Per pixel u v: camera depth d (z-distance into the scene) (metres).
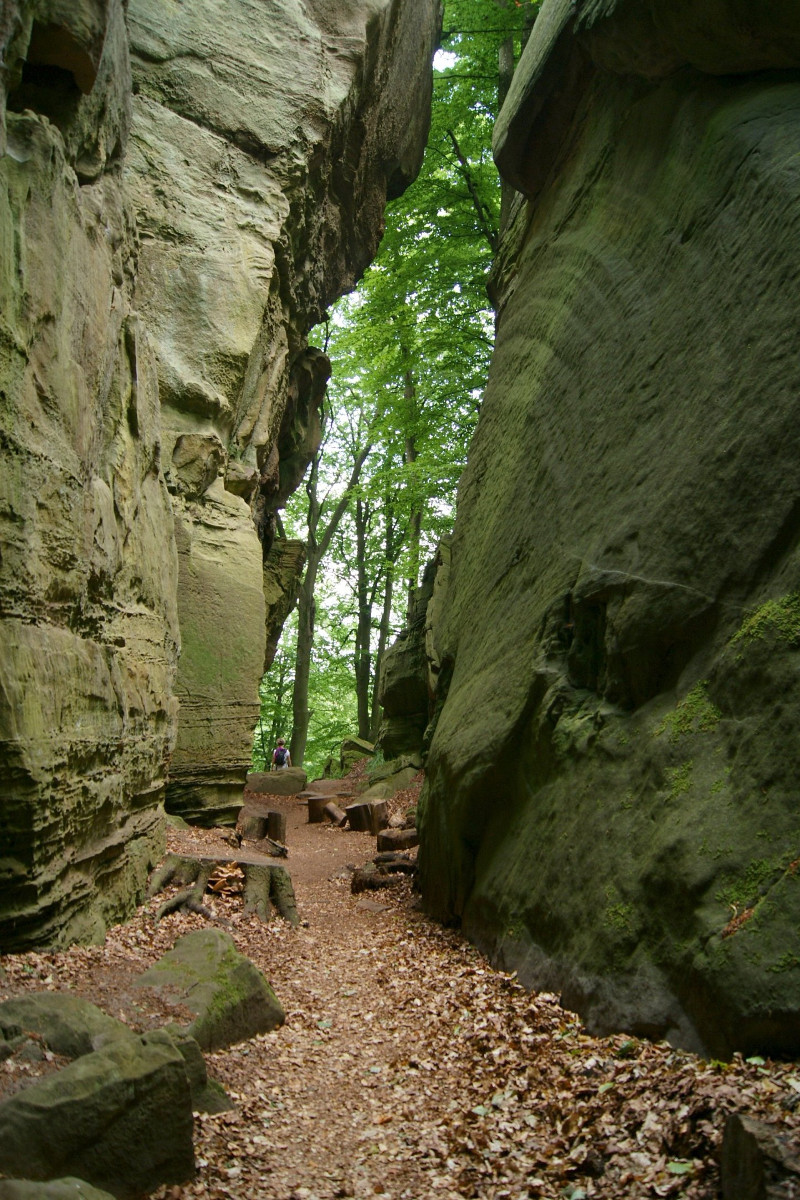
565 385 11.70
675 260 9.77
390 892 13.07
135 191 16.42
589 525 9.51
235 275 17.09
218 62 17.92
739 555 7.10
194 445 16.02
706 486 7.61
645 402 9.33
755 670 6.50
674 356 9.04
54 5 7.53
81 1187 3.90
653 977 6.31
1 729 6.20
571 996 7.12
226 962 7.20
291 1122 5.52
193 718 15.42
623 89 12.52
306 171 18.67
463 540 15.02
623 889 6.95
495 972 8.52
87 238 8.40
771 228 7.98
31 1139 4.12
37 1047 4.94
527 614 10.45
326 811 21.95
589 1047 6.28
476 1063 6.44
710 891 6.05
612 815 7.46
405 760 23.88
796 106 8.77
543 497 11.23
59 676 7.18
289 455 24.55
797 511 6.71
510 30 21.41
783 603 6.48
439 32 24.55
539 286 14.18
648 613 7.70
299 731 33.56
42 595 7.02
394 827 18.34
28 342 6.87
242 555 16.80
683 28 9.66
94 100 8.66
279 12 18.95
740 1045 5.38
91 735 7.88
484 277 23.19
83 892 7.70
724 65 9.86
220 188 17.53
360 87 20.25
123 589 9.55
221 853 12.91
